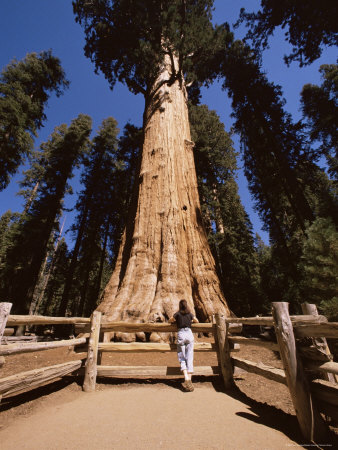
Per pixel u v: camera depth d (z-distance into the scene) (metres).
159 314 6.33
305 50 13.62
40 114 18.53
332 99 15.65
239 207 22.11
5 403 2.86
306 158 14.12
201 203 18.83
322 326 2.03
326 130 15.21
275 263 17.02
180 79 13.66
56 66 20.34
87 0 14.28
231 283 18.28
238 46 17.31
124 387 3.55
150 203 8.95
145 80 15.39
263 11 14.16
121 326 3.97
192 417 2.46
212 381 3.88
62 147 22.28
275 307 2.52
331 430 2.28
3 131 13.79
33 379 2.74
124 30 13.62
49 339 10.92
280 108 15.95
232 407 2.77
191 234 8.95
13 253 17.88
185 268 7.80
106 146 26.27
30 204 24.34
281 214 18.75
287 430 2.25
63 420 2.41
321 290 5.31
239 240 20.89
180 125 11.81
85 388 3.40
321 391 2.16
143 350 3.76
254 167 18.08
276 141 14.55
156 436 2.06
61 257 26.89
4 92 14.89
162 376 4.11
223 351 3.79
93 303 20.89
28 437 2.08
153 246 8.03
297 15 12.60
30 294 16.55
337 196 6.88
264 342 2.96
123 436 2.06
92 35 14.98
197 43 13.30
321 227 5.70
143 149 10.77
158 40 13.06
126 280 7.48
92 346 3.64
